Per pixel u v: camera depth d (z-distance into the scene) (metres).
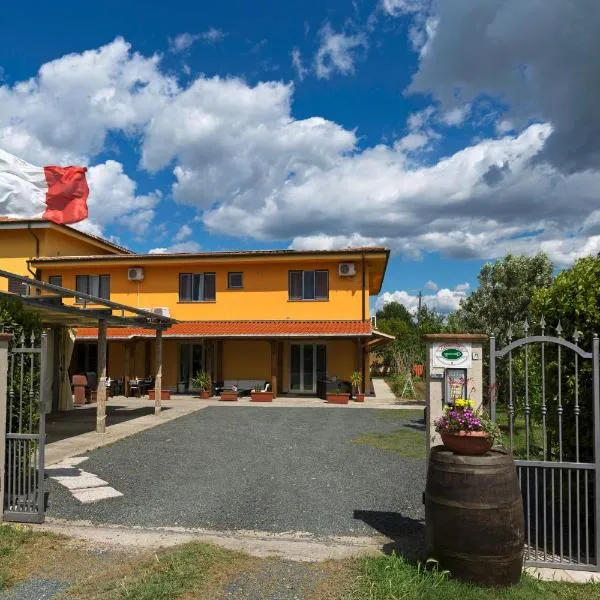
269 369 24.92
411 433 13.41
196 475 8.78
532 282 15.71
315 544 5.71
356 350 24.34
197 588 4.55
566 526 6.11
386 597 4.37
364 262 24.39
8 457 6.46
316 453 10.73
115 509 6.89
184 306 25.41
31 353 6.54
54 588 4.56
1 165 19.42
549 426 6.39
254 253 24.22
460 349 5.54
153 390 23.00
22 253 25.28
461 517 4.64
